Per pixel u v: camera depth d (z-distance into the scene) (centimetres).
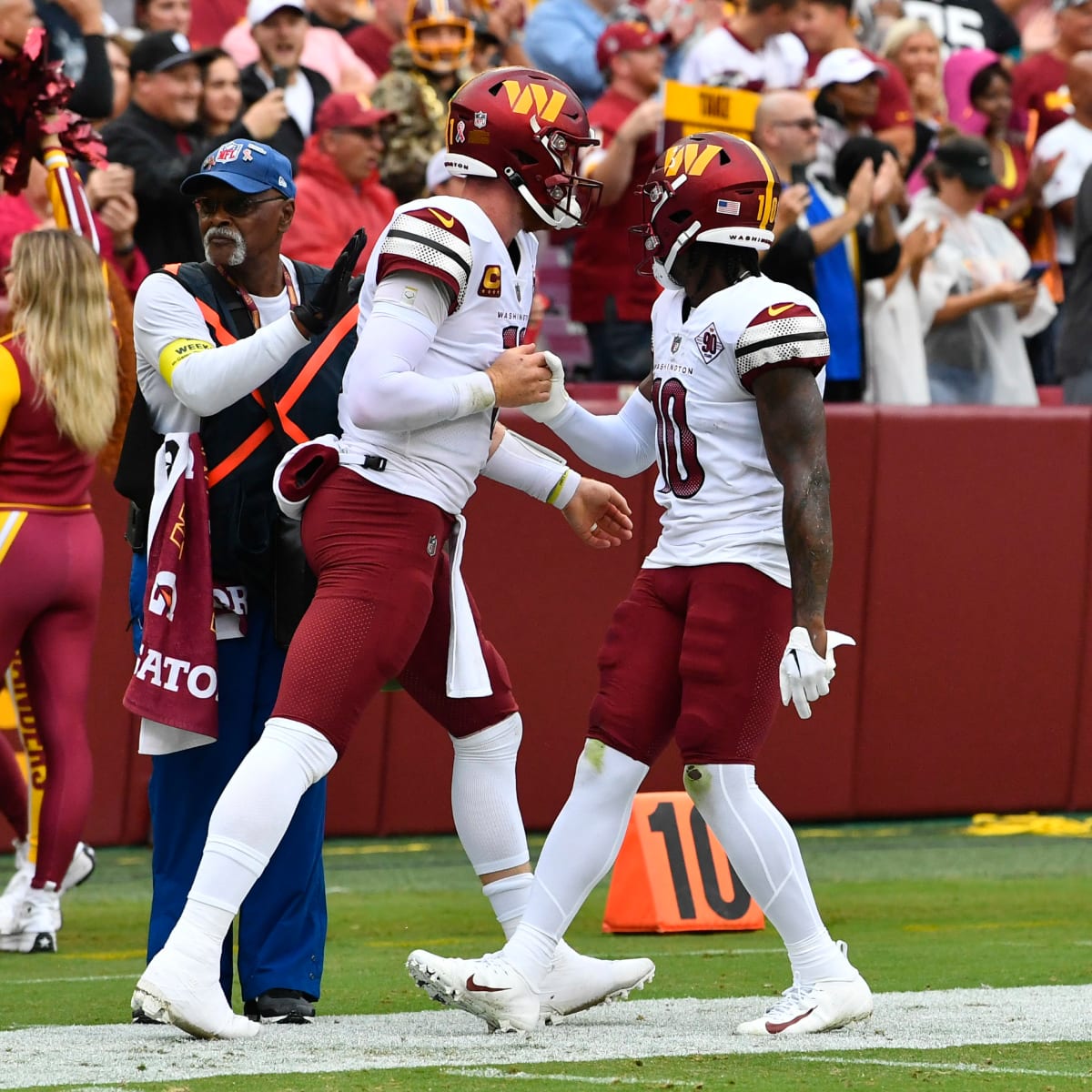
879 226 2992
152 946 1505
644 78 3228
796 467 1338
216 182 1470
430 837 2784
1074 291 3119
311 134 3178
